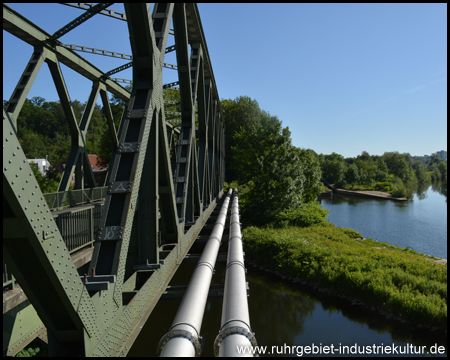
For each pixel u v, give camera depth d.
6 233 2.16
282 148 26.48
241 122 48.09
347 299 12.56
